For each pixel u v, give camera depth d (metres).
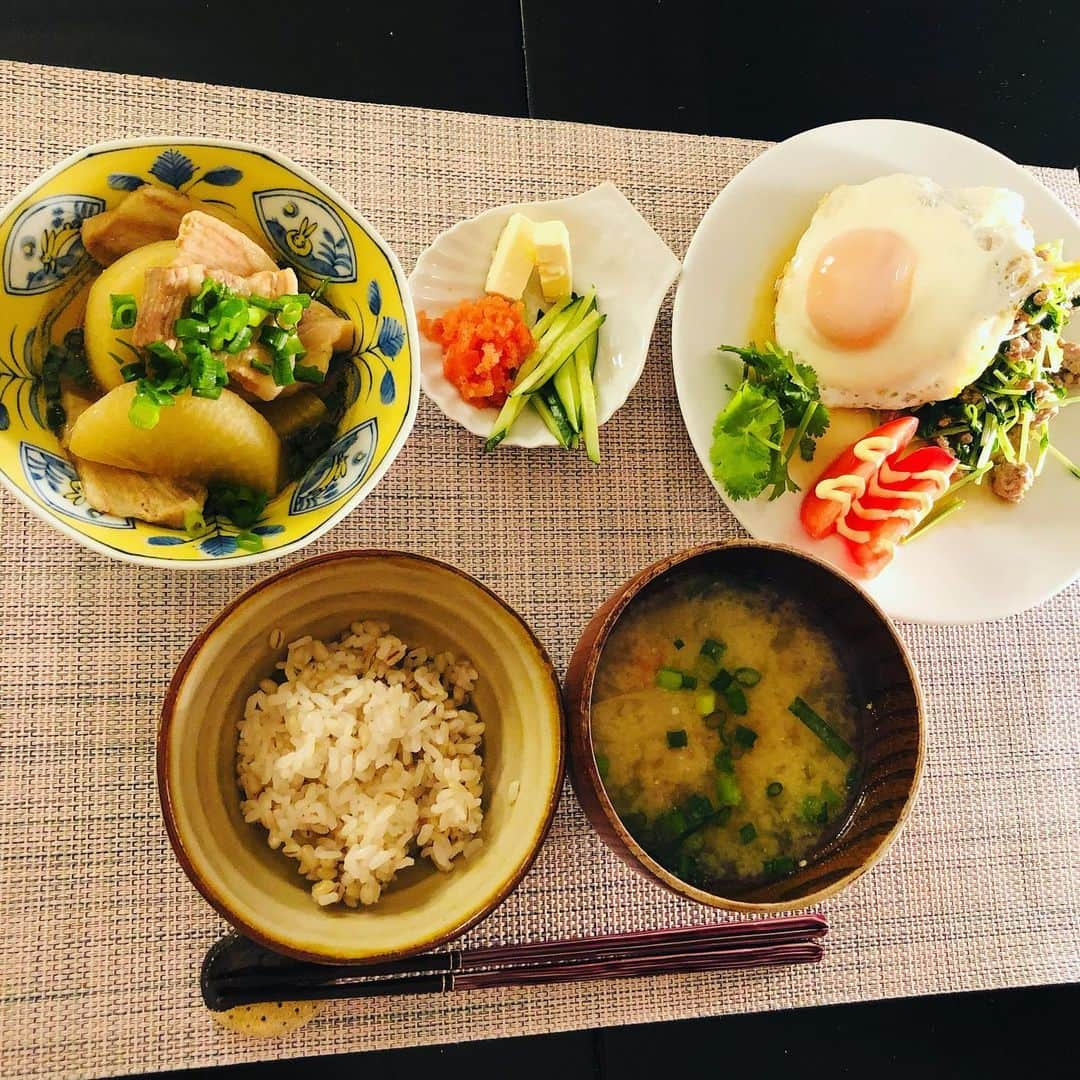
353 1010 0.39
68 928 0.38
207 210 0.36
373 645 0.38
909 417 0.47
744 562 0.39
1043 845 0.46
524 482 0.44
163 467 0.34
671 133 0.48
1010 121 0.56
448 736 0.38
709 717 0.39
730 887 0.38
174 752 0.33
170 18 0.47
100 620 0.40
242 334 0.33
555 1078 0.44
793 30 0.54
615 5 0.52
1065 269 0.46
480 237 0.44
